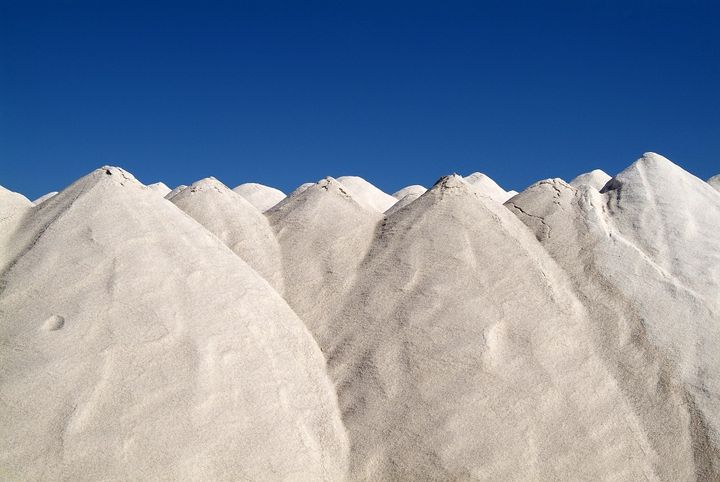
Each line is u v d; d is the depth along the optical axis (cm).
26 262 1205
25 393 980
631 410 1142
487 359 1190
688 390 1171
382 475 1037
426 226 1517
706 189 1767
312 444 1056
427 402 1126
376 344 1258
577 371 1193
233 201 1733
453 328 1252
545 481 1019
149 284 1183
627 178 1780
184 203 1730
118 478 909
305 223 1638
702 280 1396
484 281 1352
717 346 1241
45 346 1044
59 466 905
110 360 1042
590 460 1052
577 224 1584
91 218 1298
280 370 1154
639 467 1054
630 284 1393
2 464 898
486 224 1496
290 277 1471
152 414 989
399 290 1368
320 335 1324
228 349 1130
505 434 1073
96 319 1097
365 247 1557
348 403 1164
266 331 1214
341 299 1402
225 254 1365
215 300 1211
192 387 1041
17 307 1120
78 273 1176
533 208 1653
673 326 1290
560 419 1107
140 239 1268
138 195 1389
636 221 1605
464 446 1054
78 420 958
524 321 1272
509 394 1134
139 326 1104
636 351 1248
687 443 1092
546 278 1379
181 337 1110
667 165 1798
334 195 1734
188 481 930
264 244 1585
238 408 1048
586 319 1315
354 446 1082
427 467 1031
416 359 1205
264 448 1009
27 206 1473
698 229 1573
